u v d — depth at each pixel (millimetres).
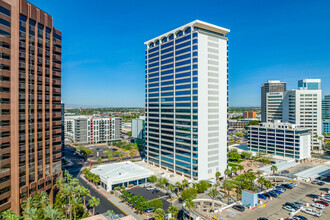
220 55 115625
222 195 95750
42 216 62375
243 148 193750
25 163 72938
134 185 108750
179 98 117375
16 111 69875
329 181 108812
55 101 86875
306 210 73312
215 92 113438
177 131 119000
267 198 85562
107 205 86688
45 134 81312
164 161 129625
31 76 75750
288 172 129250
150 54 140250
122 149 198000
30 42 75500
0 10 66000
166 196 94938
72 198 73500
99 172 115750
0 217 59375
